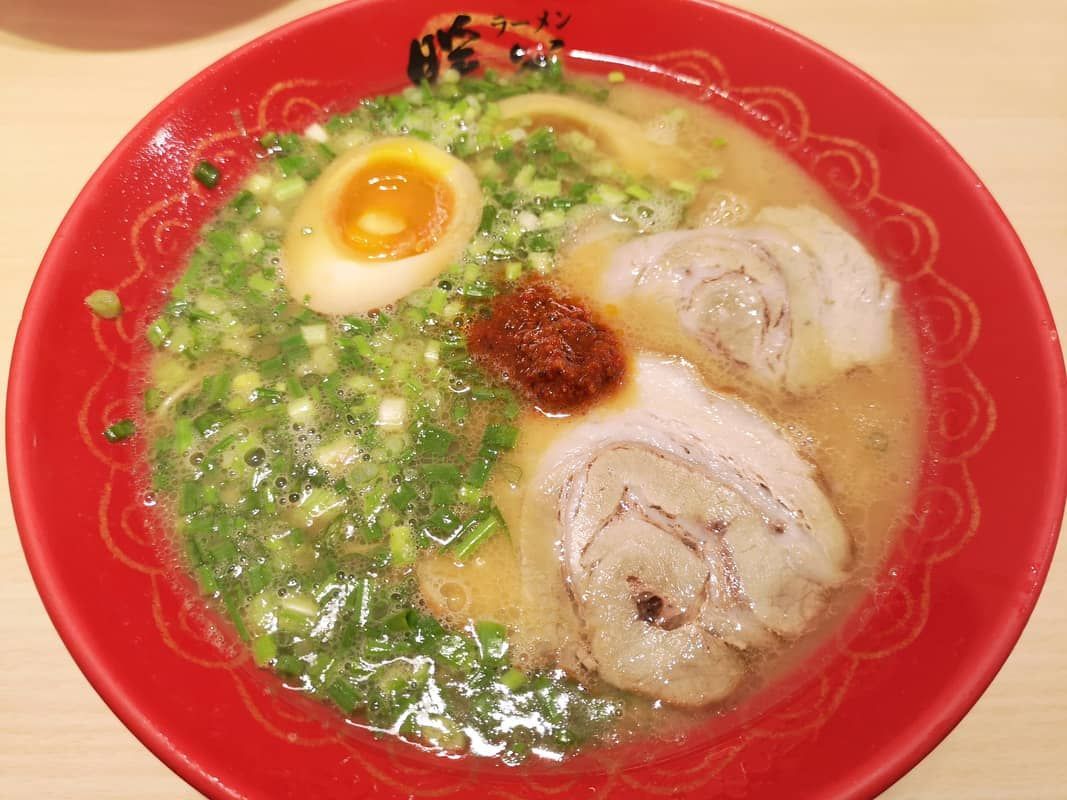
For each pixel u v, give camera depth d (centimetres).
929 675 17
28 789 17
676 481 20
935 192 22
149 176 21
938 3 28
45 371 18
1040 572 17
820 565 19
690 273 22
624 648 18
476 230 23
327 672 18
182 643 18
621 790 17
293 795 15
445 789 17
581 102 25
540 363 20
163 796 17
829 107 24
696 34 24
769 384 21
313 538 19
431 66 25
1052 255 23
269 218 23
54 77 26
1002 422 19
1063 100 26
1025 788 17
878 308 22
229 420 20
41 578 16
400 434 20
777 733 17
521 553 19
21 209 23
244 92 23
